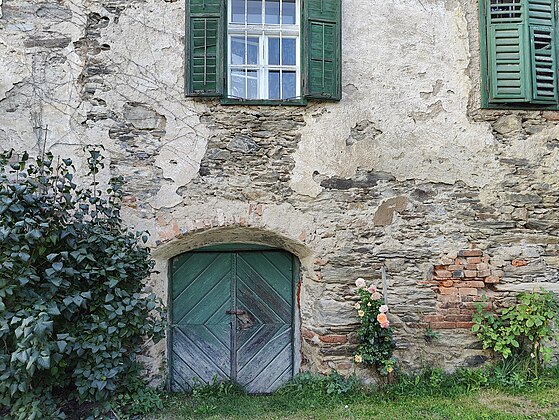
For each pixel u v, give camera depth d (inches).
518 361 207.8
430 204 215.0
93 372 165.0
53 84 201.5
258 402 193.3
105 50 203.9
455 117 217.9
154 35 205.6
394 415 175.0
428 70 218.2
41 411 154.9
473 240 215.5
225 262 220.8
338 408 183.3
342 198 210.7
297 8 216.7
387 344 200.5
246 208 205.5
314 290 210.1
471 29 221.6
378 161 213.2
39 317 146.6
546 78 219.5
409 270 212.2
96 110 202.4
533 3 221.5
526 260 216.2
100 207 178.1
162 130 204.2
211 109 206.4
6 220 155.5
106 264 169.5
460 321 211.5
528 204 217.9
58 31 202.7
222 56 205.3
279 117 209.2
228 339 218.5
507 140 219.5
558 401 183.6
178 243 205.9
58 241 165.6
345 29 215.3
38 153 198.8
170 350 215.0
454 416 172.2
